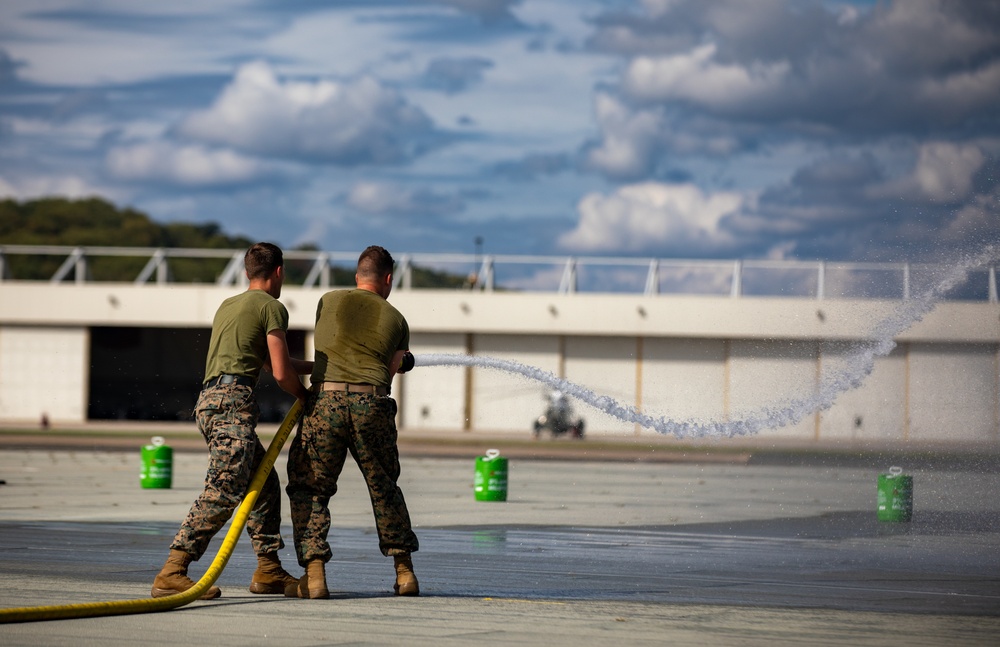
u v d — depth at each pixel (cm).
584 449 6469
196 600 1196
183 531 1198
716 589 1359
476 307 8962
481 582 1390
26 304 9375
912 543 1930
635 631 1045
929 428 7656
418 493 3058
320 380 1240
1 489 2973
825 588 1383
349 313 1252
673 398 8812
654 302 8731
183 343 10806
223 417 1216
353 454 1245
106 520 2164
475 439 7656
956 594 1342
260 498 1263
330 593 1276
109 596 1206
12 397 9519
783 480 3825
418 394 9206
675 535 2044
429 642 970
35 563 1507
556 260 8844
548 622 1087
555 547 1819
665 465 4822
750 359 8619
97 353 10794
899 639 1034
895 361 7750
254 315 1233
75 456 4753
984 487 3406
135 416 10631
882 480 2361
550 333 8969
